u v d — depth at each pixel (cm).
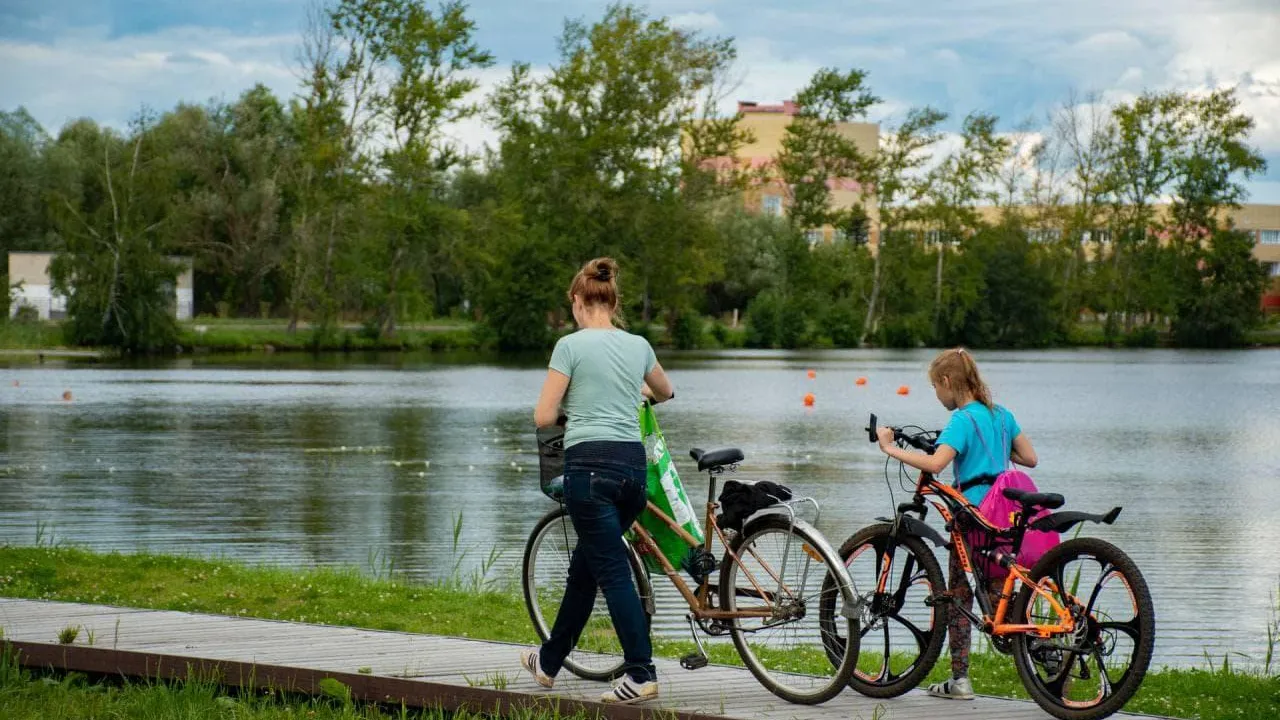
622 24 7944
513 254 7850
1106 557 592
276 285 9562
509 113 8006
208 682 675
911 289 9925
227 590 1031
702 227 8188
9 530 1551
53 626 771
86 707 642
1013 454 684
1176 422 3447
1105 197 10200
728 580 654
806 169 9925
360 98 7350
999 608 628
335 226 7362
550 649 651
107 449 2539
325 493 1920
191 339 6888
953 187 9925
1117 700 582
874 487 2039
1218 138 10050
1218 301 10044
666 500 643
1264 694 745
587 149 7919
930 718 605
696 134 8262
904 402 4091
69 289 6606
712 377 5538
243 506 1775
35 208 8806
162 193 6762
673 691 651
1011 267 10081
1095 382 5353
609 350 613
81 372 5259
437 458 2414
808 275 9988
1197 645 1008
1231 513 1820
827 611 633
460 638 764
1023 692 736
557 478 651
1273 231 15050
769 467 2330
